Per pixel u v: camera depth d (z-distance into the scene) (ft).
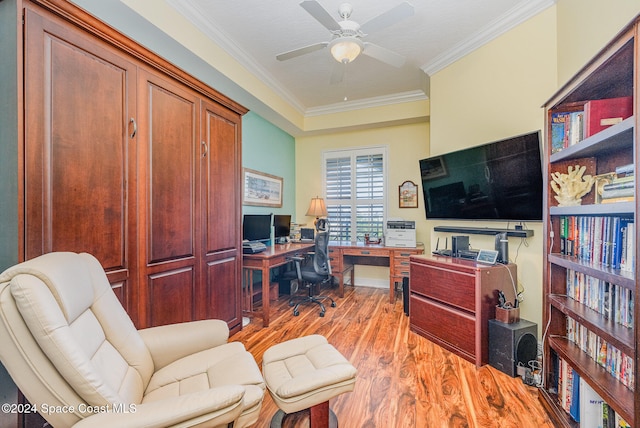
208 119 7.57
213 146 7.75
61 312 2.93
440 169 9.94
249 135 12.50
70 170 4.55
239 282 8.90
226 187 8.27
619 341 3.65
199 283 7.25
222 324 5.13
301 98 13.91
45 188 4.23
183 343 4.67
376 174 15.17
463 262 7.90
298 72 11.33
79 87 4.67
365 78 11.76
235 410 3.01
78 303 3.40
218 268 7.97
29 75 4.04
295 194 16.75
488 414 5.32
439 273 8.07
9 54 3.97
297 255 11.71
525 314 7.77
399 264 12.20
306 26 8.52
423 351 7.77
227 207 8.32
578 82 4.59
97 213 4.95
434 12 7.88
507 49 8.25
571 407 4.94
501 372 6.72
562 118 5.51
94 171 4.90
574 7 6.66
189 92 6.95
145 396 3.84
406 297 10.77
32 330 2.65
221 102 7.99
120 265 5.34
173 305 6.48
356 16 8.05
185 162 6.84
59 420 2.71
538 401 5.67
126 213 5.45
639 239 3.27
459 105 9.62
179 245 6.66
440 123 10.30
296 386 3.74
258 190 13.09
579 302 5.09
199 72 9.02
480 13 7.94
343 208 15.84
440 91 10.34
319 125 15.23
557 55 7.30
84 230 4.75
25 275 2.81
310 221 16.48
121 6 6.13
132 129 5.54
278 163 14.97
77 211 4.65
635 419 3.28
